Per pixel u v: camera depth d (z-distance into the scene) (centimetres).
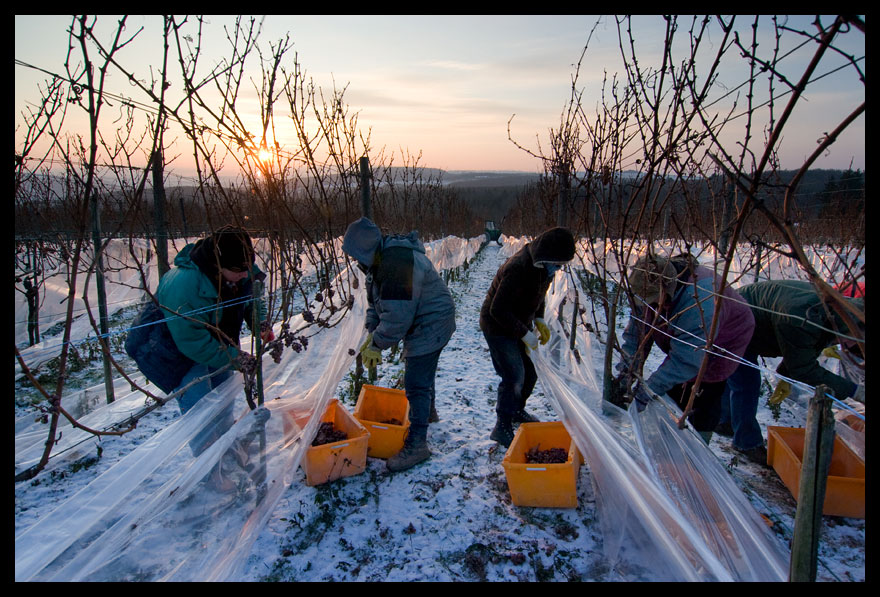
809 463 135
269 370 301
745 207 157
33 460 301
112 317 651
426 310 285
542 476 256
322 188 353
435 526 251
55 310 541
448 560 228
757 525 201
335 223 408
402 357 302
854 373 278
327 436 307
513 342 314
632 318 288
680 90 196
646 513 188
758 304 285
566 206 397
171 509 198
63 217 569
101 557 174
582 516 256
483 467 307
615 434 237
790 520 250
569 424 263
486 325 318
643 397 243
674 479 225
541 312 340
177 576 185
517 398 320
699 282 248
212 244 230
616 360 349
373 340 276
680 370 244
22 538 173
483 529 249
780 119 123
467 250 1548
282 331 262
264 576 217
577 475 286
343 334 351
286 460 254
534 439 303
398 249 272
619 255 246
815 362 269
